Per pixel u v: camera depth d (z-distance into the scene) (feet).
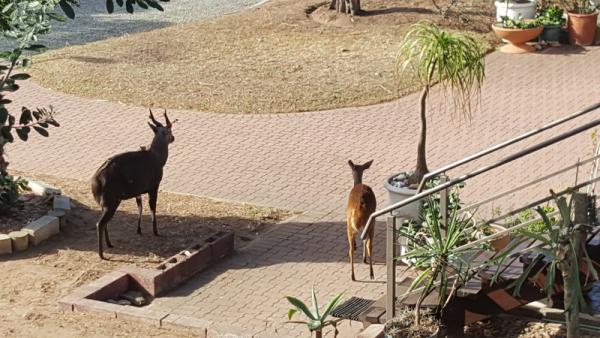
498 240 34.60
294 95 65.41
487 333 32.17
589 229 28.53
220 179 50.93
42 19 36.06
